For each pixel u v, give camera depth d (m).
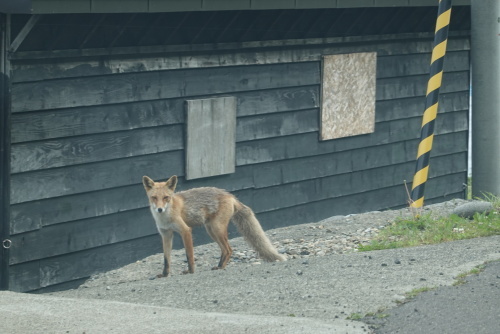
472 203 17.56
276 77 21.77
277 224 22.16
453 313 10.38
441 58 19.08
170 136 19.77
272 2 18.72
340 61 23.05
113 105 18.61
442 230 16.25
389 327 9.98
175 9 17.08
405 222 17.02
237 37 20.64
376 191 24.73
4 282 16.84
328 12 21.98
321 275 12.83
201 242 20.80
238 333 9.66
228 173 20.91
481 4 22.42
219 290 12.54
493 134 22.67
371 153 24.44
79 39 17.70
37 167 17.38
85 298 13.26
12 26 16.69
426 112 19.14
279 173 22.11
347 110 23.44
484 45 22.52
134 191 19.19
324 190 23.25
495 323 9.95
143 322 10.27
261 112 21.53
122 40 18.53
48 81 17.42
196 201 16.47
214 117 20.42
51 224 17.70
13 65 16.81
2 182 16.72
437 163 26.42
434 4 22.47
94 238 18.50
